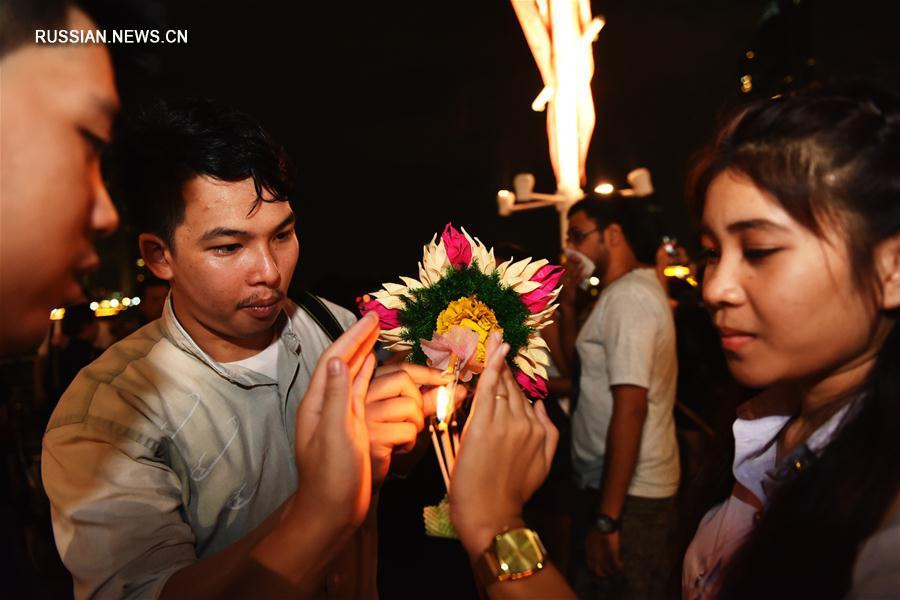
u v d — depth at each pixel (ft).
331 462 3.05
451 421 4.11
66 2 2.10
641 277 8.89
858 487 2.48
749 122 2.69
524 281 4.39
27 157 2.07
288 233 4.57
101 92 2.19
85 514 3.92
